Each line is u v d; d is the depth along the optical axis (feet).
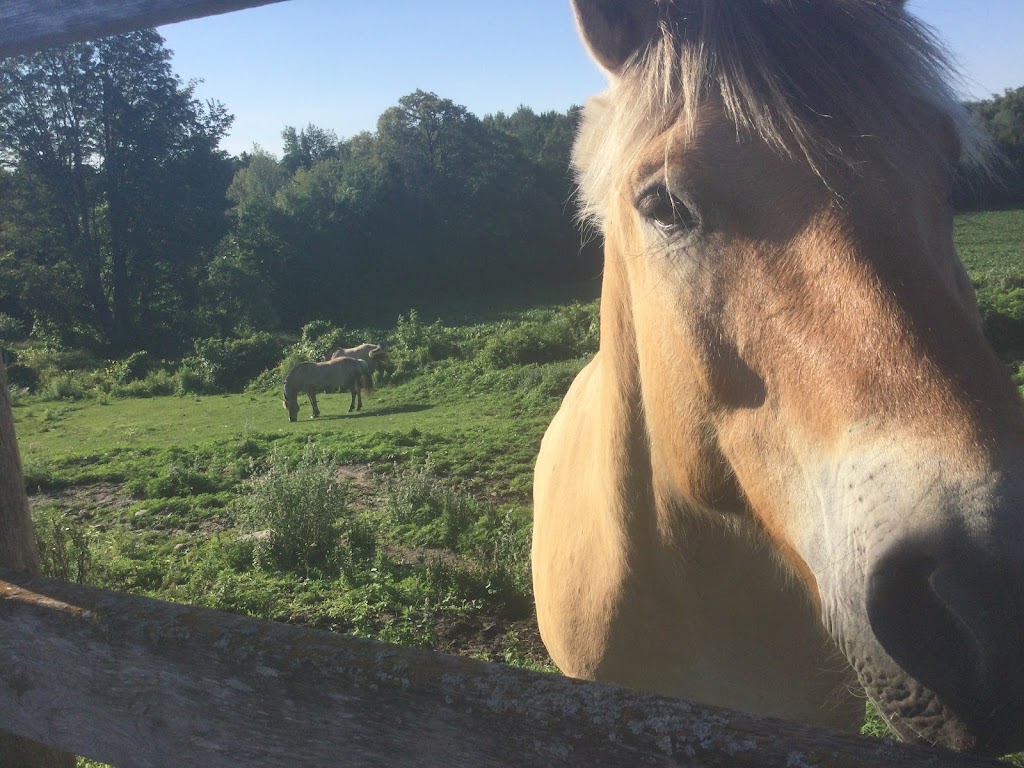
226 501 32.73
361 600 20.74
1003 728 2.98
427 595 20.71
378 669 3.18
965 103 4.81
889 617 3.15
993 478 2.92
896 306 3.50
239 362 90.89
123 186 133.49
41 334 130.72
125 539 27.37
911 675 3.18
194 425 61.67
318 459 38.09
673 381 4.75
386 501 29.43
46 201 131.34
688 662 6.04
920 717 3.30
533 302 165.78
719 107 4.28
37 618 4.07
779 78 4.09
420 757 3.09
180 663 3.62
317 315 162.91
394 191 191.83
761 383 4.07
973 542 2.86
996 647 2.82
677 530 5.49
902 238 3.76
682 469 4.95
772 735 2.59
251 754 3.48
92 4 4.96
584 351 68.13
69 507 33.58
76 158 130.72
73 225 132.46
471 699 2.98
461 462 36.63
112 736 3.89
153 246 136.46
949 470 3.01
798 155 3.97
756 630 5.65
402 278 191.52
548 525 8.13
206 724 3.59
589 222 6.44
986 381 3.27
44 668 4.08
